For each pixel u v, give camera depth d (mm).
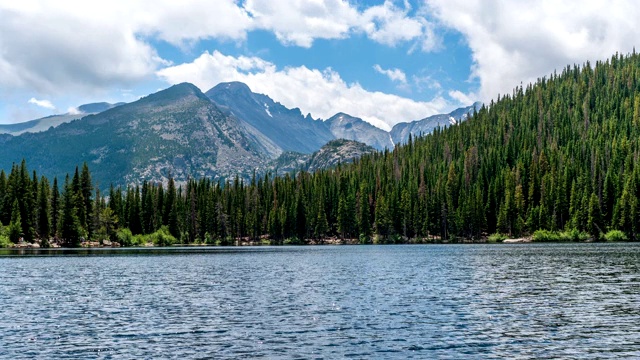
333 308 39938
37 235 158500
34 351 27844
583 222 169750
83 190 172625
